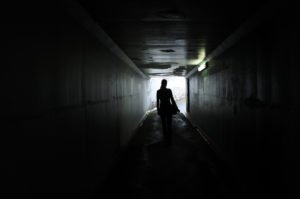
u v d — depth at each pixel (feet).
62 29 8.71
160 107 26.27
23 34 6.10
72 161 9.43
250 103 12.47
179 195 13.29
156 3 10.58
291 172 7.97
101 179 14.06
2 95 5.17
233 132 16.20
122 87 23.47
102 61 15.11
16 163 5.62
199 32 15.48
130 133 28.68
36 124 6.62
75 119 9.89
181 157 20.67
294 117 7.75
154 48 21.22
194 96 42.04
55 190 7.77
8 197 5.29
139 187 14.44
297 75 7.52
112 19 12.62
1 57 5.18
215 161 19.53
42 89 7.05
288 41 8.16
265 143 10.31
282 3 8.46
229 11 11.36
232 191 13.76
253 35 12.08
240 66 14.56
